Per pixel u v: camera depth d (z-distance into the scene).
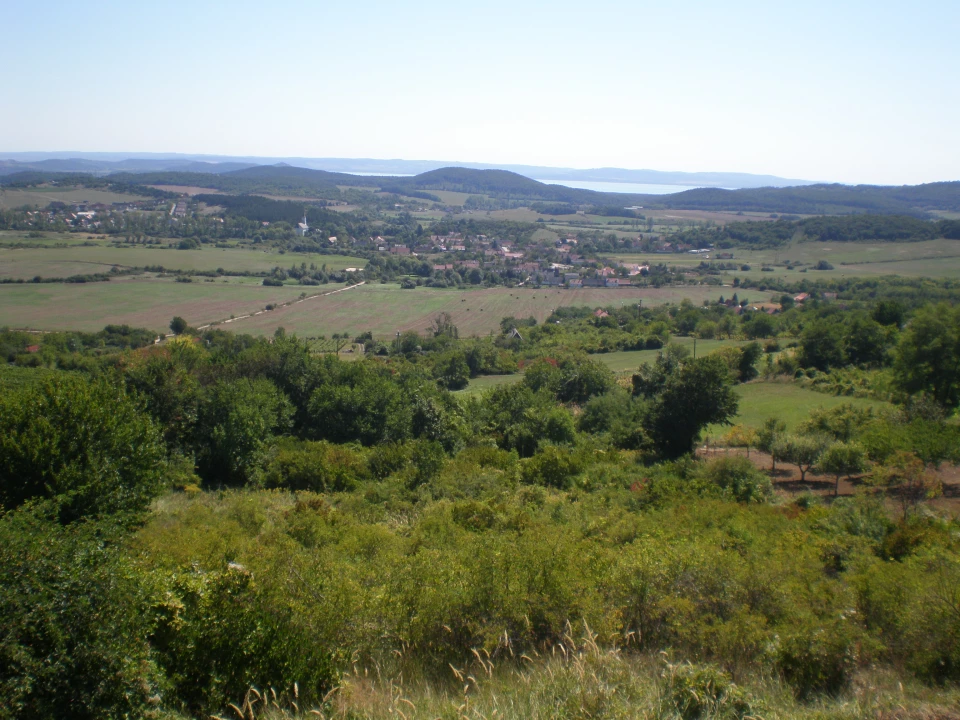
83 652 4.57
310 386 35.06
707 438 34.94
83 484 12.25
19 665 4.38
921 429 23.36
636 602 6.84
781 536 11.91
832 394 44.91
